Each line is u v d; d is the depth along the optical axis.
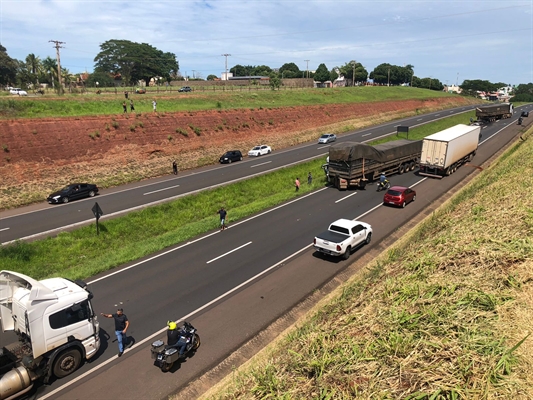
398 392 5.33
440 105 93.56
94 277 16.55
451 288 7.86
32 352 9.51
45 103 38.84
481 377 5.26
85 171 32.66
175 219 24.97
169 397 9.55
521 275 7.92
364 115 71.50
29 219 24.33
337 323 8.10
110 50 80.94
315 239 17.69
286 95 71.81
